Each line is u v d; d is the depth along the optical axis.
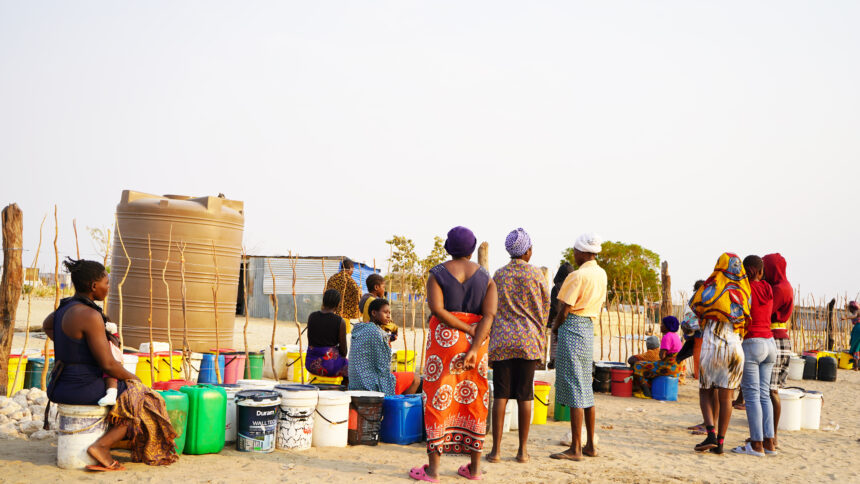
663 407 9.66
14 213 7.32
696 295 6.70
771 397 6.97
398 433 6.27
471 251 5.05
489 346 5.57
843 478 5.73
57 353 4.80
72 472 4.73
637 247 45.16
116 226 10.38
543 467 5.56
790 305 7.01
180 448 5.35
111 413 4.86
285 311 29.95
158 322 10.12
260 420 5.58
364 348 6.78
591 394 6.07
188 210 10.27
